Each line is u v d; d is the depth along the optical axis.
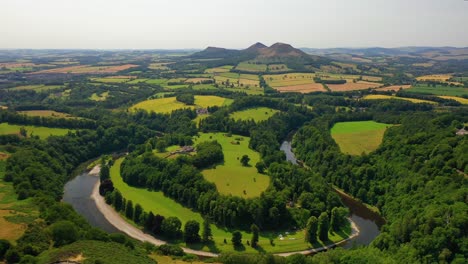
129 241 126.44
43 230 120.81
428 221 134.12
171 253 135.62
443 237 127.44
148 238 157.12
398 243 140.50
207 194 172.75
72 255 102.00
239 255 128.00
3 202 146.88
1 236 114.25
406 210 161.25
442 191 155.38
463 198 143.88
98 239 121.69
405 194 172.50
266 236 158.12
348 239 159.88
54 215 131.75
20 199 151.62
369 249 140.88
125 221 171.12
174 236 156.62
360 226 171.75
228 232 160.25
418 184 169.25
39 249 108.62
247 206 163.88
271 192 172.25
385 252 138.25
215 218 165.75
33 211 137.62
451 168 167.25
